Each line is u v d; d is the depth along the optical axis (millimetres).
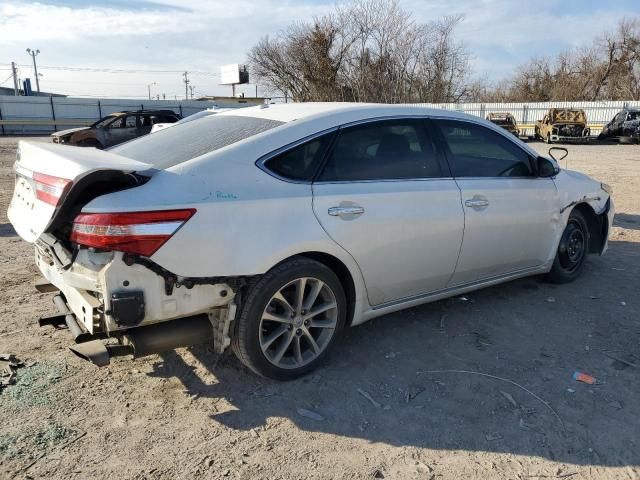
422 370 3459
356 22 33469
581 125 29938
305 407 3041
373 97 33219
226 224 2859
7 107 41500
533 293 4816
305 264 3164
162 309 2779
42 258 3395
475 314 4340
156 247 2678
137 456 2602
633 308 4492
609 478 2502
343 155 3391
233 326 3076
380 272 3518
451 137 3982
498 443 2744
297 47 37188
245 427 2852
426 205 3652
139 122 19469
